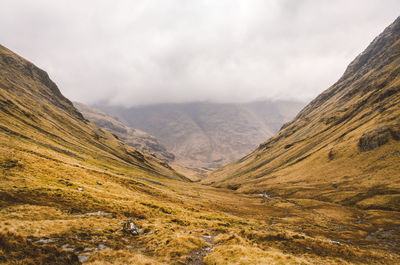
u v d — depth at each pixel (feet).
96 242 83.25
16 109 485.97
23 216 88.74
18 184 126.11
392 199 301.84
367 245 161.17
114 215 123.95
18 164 165.99
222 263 80.79
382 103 635.25
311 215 288.10
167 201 245.04
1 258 55.88
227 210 282.56
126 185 256.11
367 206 312.91
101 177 246.27
